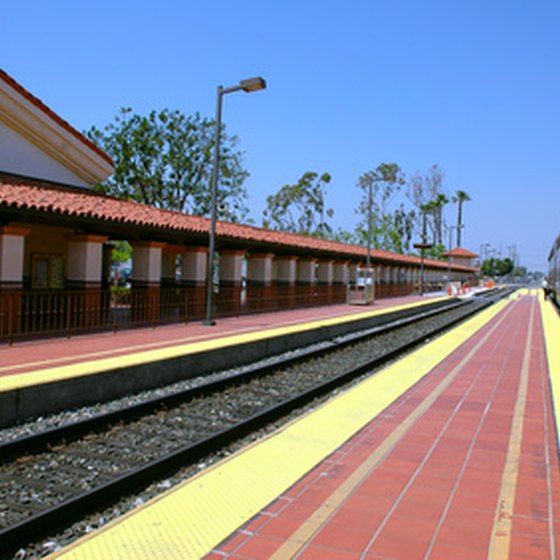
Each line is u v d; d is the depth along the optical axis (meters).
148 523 4.31
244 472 5.47
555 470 5.62
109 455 6.46
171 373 10.60
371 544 4.00
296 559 3.78
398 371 11.88
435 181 86.00
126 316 16.52
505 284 121.75
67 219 12.88
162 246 17.66
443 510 4.61
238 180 36.62
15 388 7.58
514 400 8.97
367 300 30.56
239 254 21.97
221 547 3.94
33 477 5.72
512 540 4.07
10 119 15.56
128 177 33.78
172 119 34.28
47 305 12.51
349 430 7.09
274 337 14.54
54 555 3.81
